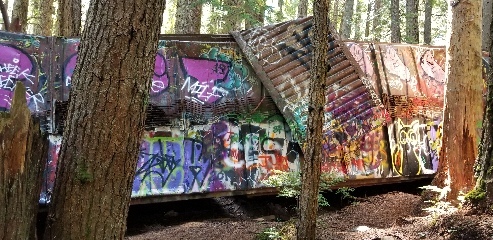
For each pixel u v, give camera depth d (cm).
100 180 279
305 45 752
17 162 268
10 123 264
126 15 279
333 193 759
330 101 733
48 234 279
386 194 718
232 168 685
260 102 719
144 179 637
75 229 275
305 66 741
